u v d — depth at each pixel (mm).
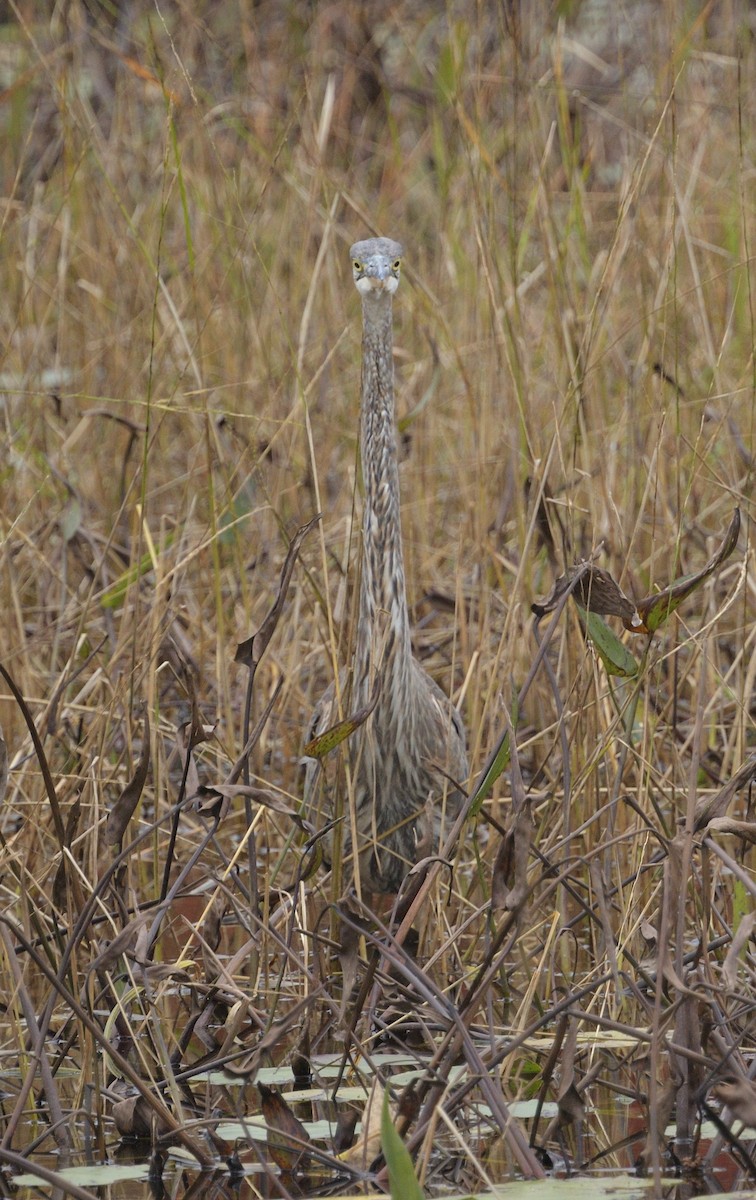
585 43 18734
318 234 14898
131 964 7508
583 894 8797
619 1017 7582
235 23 17391
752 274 12773
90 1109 7121
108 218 14992
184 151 14977
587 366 10117
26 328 14133
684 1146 6543
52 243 14891
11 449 12828
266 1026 7332
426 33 19375
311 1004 7355
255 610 11945
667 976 6094
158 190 14695
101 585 11852
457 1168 6395
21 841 9430
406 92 18141
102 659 11195
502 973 8164
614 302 12469
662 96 11688
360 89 18703
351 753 9086
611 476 10891
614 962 6645
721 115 14984
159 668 9594
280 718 11062
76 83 14422
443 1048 6535
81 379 14312
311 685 11570
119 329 14469
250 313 12562
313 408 13164
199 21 14875
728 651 11375
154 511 13820
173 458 14953
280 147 12562
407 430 13781
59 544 12945
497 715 10023
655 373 11617
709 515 12695
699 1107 6516
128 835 9289
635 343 13180
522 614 10594
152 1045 7582
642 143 12062
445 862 7352
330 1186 6293
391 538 9008
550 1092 7148
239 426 12781
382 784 9125
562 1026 6578
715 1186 6113
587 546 10922
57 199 15445
